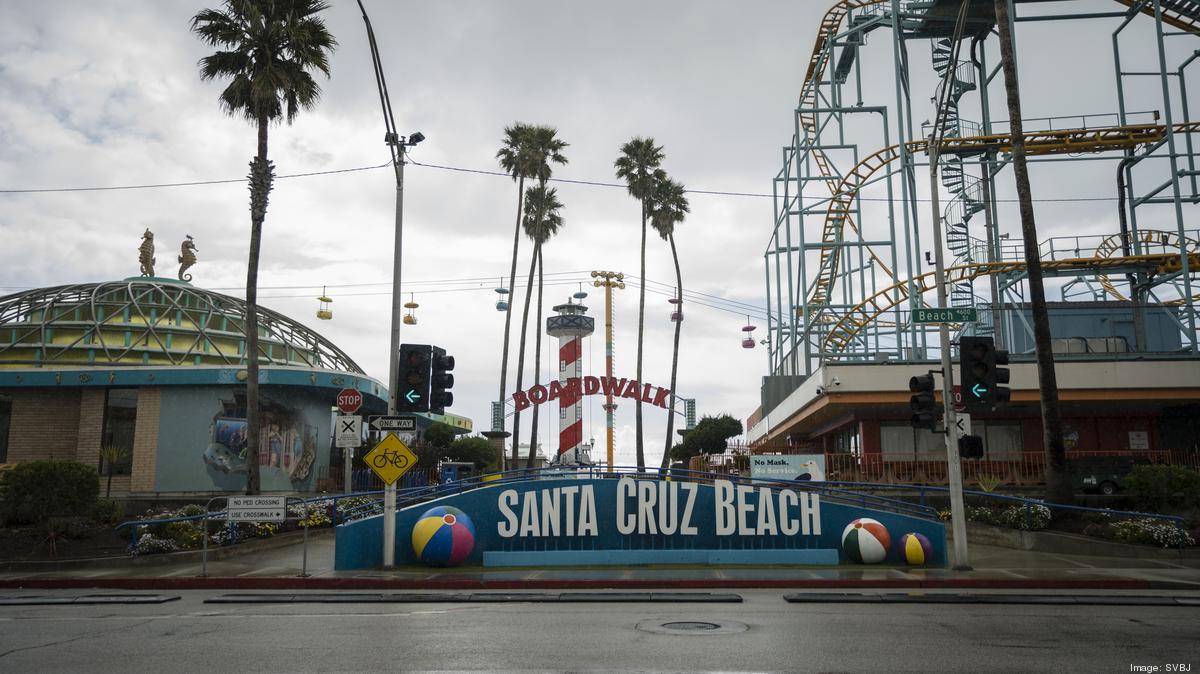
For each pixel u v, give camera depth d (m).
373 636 11.80
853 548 21.77
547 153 60.34
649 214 62.56
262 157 32.47
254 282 31.81
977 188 51.97
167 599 16.50
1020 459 35.69
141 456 41.59
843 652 10.45
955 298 47.75
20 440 42.75
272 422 43.66
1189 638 11.42
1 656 10.48
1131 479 27.19
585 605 15.37
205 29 31.92
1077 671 9.34
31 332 50.75
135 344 51.28
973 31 48.94
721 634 11.84
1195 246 45.72
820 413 39.91
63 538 24.94
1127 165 48.91
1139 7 45.41
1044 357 27.81
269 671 9.47
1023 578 18.61
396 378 22.75
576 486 22.89
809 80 59.34
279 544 26.78
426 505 22.67
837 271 59.72
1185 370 35.34
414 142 24.09
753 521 22.67
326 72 32.75
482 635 11.84
